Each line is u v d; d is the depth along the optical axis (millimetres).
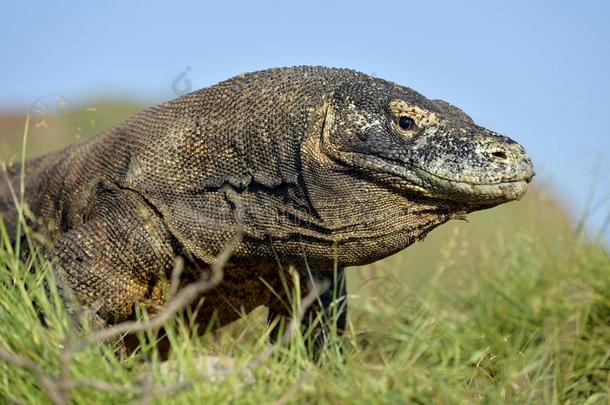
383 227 13070
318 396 11070
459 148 12664
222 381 10953
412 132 12938
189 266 13742
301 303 14711
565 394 14172
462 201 12773
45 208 15320
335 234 13156
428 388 11914
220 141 13609
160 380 10930
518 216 24453
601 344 15320
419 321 15781
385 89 13344
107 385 10062
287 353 11734
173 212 13602
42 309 12367
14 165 16969
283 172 13312
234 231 13508
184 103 14172
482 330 16438
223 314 14664
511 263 19297
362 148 12922
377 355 15922
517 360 14406
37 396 10797
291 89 13547
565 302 16891
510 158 12578
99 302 13344
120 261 13469
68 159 15422
